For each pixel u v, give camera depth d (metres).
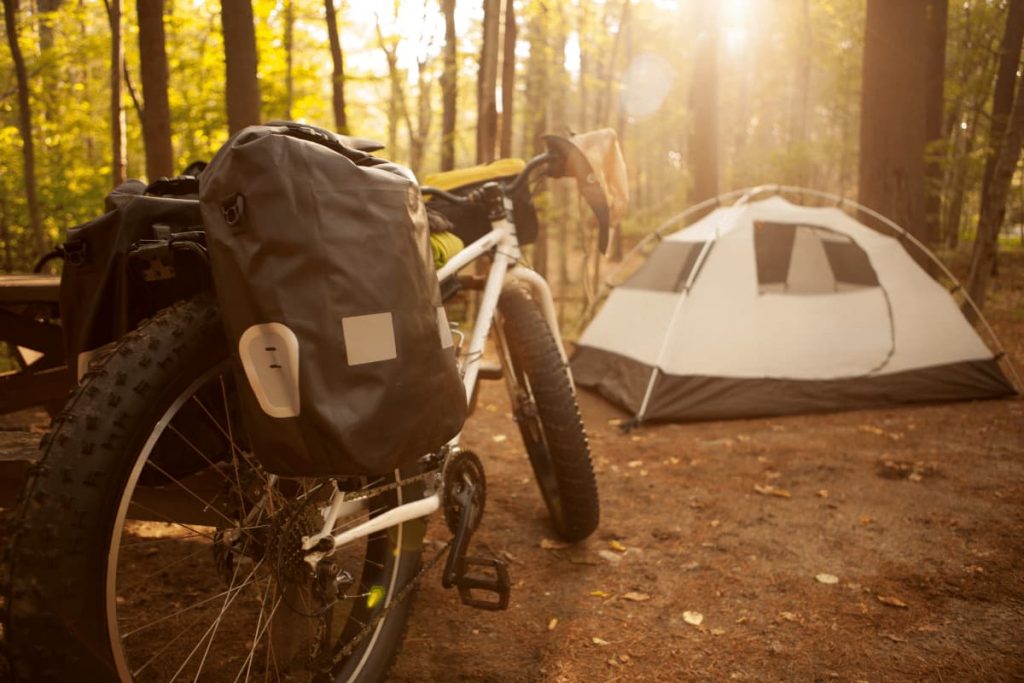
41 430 2.12
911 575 2.85
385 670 1.98
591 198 2.76
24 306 2.43
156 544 2.96
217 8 8.75
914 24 7.41
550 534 3.22
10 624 1.22
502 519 3.37
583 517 2.95
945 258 12.09
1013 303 9.62
